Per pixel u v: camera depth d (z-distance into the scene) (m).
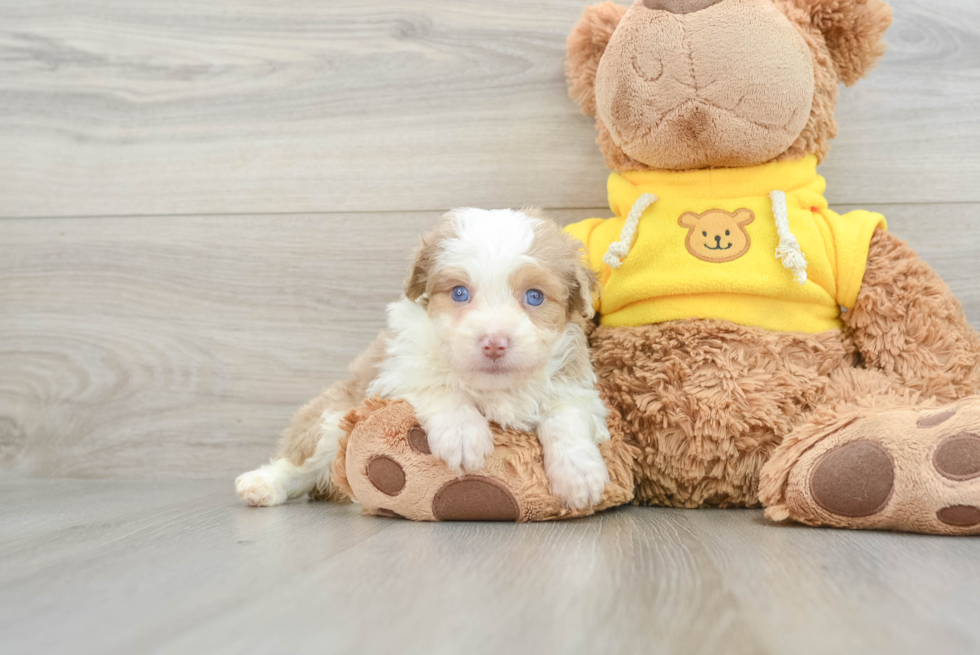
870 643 0.66
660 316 1.60
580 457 1.34
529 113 2.03
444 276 1.38
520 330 1.30
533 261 1.36
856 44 1.66
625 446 1.52
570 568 0.95
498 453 1.34
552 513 1.33
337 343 2.11
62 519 1.42
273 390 2.12
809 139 1.64
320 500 1.71
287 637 0.69
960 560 0.98
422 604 0.79
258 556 1.04
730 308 1.57
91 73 2.18
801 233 1.58
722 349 1.54
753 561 0.98
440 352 1.39
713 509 1.54
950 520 1.14
